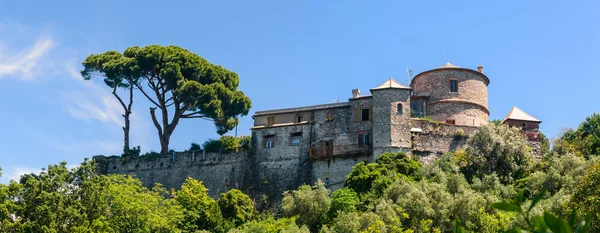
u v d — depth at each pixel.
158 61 73.56
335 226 48.38
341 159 65.06
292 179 66.25
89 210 45.34
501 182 57.78
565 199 41.75
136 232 48.09
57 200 43.16
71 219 43.19
